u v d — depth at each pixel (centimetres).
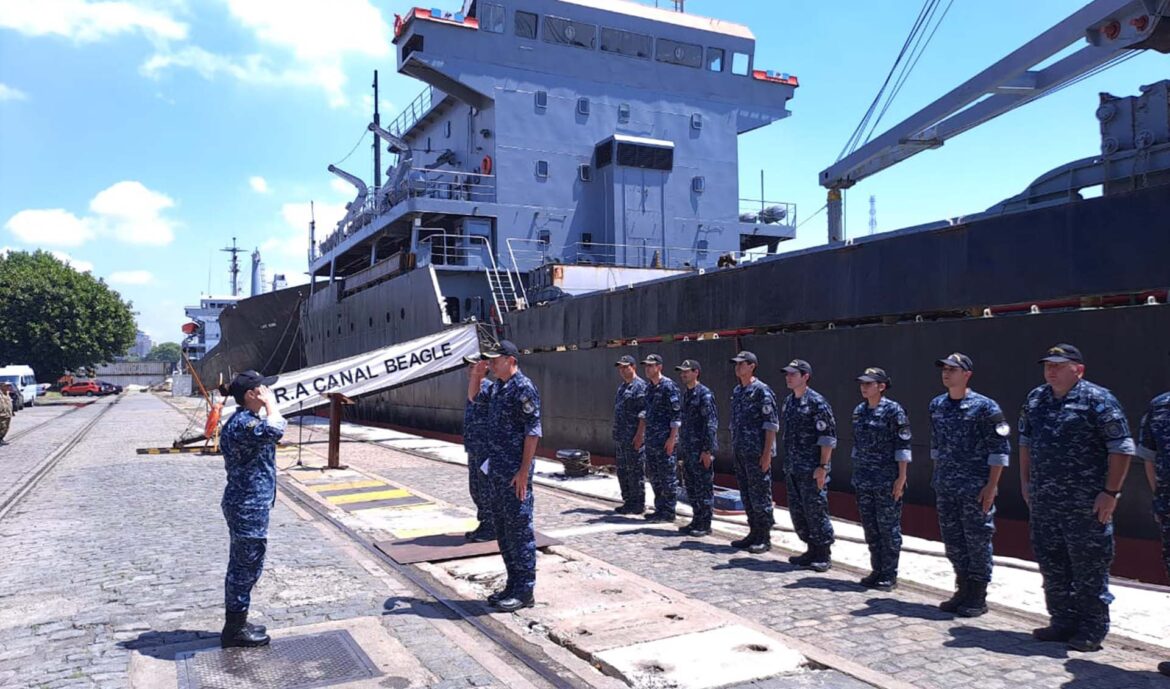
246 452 484
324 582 639
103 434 2347
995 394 777
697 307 1209
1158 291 671
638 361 1334
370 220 2500
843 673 434
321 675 436
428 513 964
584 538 812
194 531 859
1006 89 1207
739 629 509
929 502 846
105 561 717
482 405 768
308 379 1422
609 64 2212
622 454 955
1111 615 528
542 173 2125
